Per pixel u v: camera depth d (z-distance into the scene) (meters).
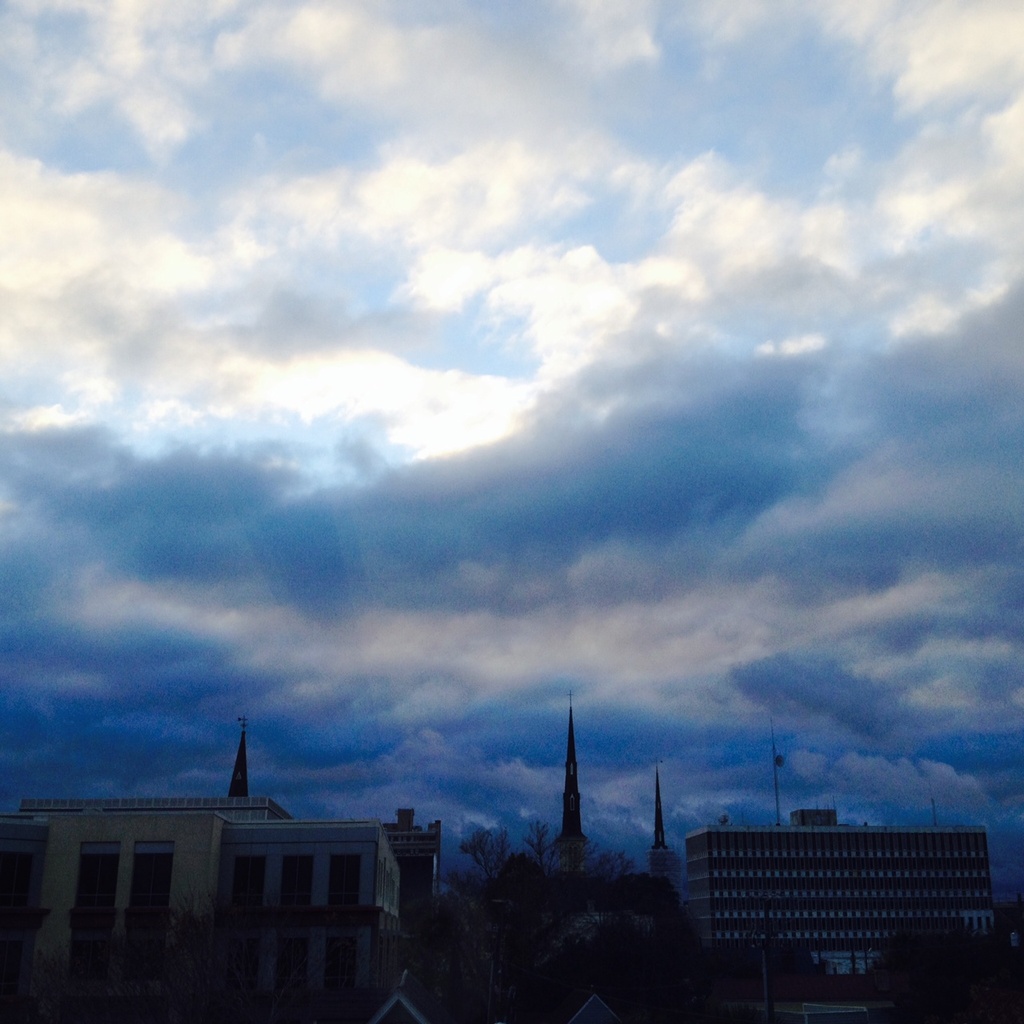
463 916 93.44
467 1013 89.56
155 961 48.72
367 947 58.81
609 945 104.94
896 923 198.38
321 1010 55.53
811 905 197.75
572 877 112.12
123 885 58.62
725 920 195.75
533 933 96.06
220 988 48.09
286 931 57.41
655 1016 100.62
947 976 105.69
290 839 61.56
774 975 123.88
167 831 59.41
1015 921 136.75
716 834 199.88
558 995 99.56
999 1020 77.69
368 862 60.84
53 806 76.19
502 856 96.38
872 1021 106.62
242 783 190.75
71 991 49.44
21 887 58.47
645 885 138.38
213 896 56.78
